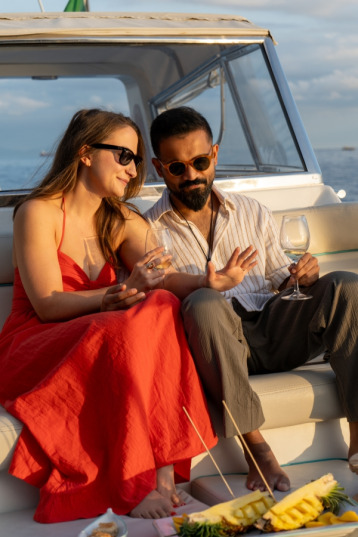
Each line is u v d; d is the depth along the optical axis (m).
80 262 2.46
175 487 2.05
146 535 1.80
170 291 2.38
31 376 2.17
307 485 1.84
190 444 2.03
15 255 2.45
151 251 2.26
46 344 2.14
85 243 2.48
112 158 2.44
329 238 3.09
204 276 2.34
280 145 3.64
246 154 3.68
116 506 1.94
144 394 2.01
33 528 1.91
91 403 2.03
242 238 2.57
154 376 2.06
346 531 1.74
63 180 2.45
